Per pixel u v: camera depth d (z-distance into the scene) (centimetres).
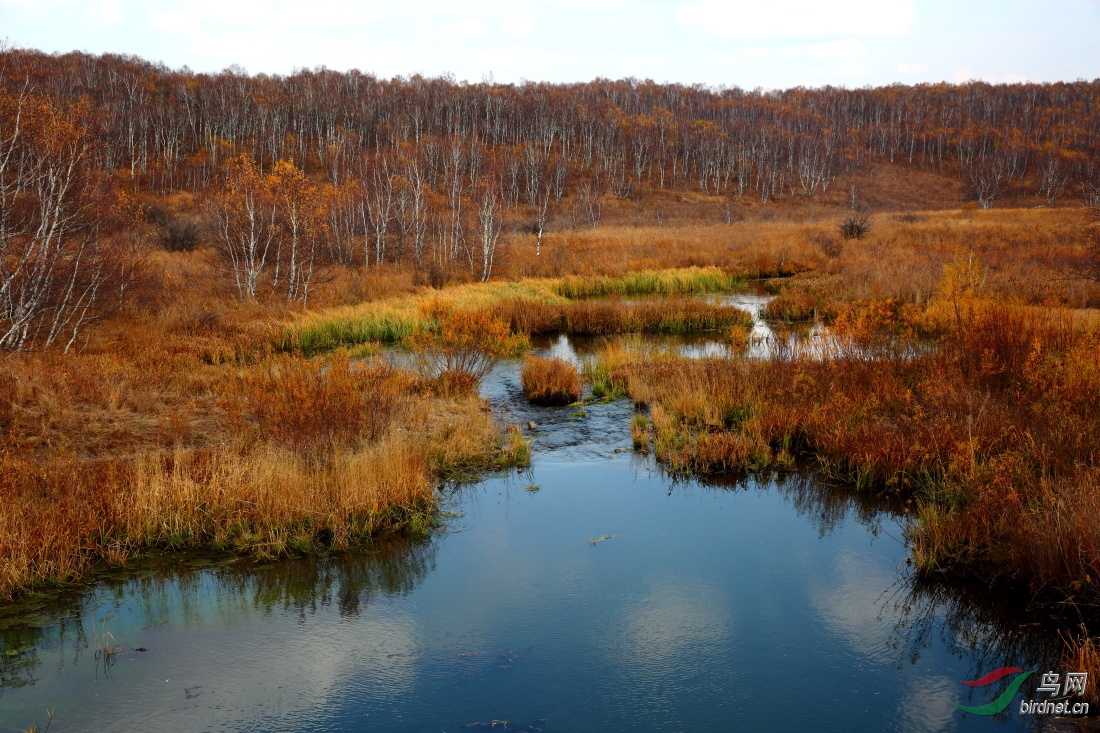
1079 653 443
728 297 2511
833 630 516
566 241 3944
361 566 623
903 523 692
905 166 11838
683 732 406
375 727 416
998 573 562
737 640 504
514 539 673
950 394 898
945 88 17525
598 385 1227
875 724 412
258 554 628
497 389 1255
